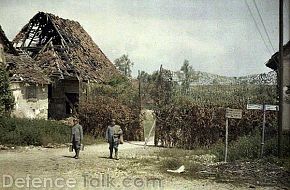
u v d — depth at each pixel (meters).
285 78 21.45
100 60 49.62
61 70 39.78
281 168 14.78
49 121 28.94
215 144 25.17
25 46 44.72
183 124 27.33
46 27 45.94
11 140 23.45
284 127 20.53
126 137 32.25
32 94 34.00
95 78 43.12
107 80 44.12
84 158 19.09
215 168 15.70
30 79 33.47
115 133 19.12
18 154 20.33
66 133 27.19
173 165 16.52
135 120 32.34
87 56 47.22
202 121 26.81
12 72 32.62
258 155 16.92
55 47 42.66
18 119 26.62
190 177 14.08
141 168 15.94
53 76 38.75
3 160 17.84
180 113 27.52
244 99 26.98
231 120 26.08
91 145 27.17
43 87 35.56
